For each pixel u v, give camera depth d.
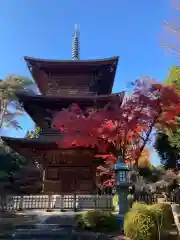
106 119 13.17
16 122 35.03
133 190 16.88
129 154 15.88
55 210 15.66
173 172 21.09
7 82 31.53
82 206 16.12
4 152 29.19
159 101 12.50
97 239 9.89
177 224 9.94
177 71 17.91
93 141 13.91
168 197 17.44
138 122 12.84
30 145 21.72
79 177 22.70
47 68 23.91
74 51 36.19
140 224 8.96
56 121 14.24
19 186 24.88
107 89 28.31
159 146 21.88
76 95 22.89
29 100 22.05
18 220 13.11
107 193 23.47
